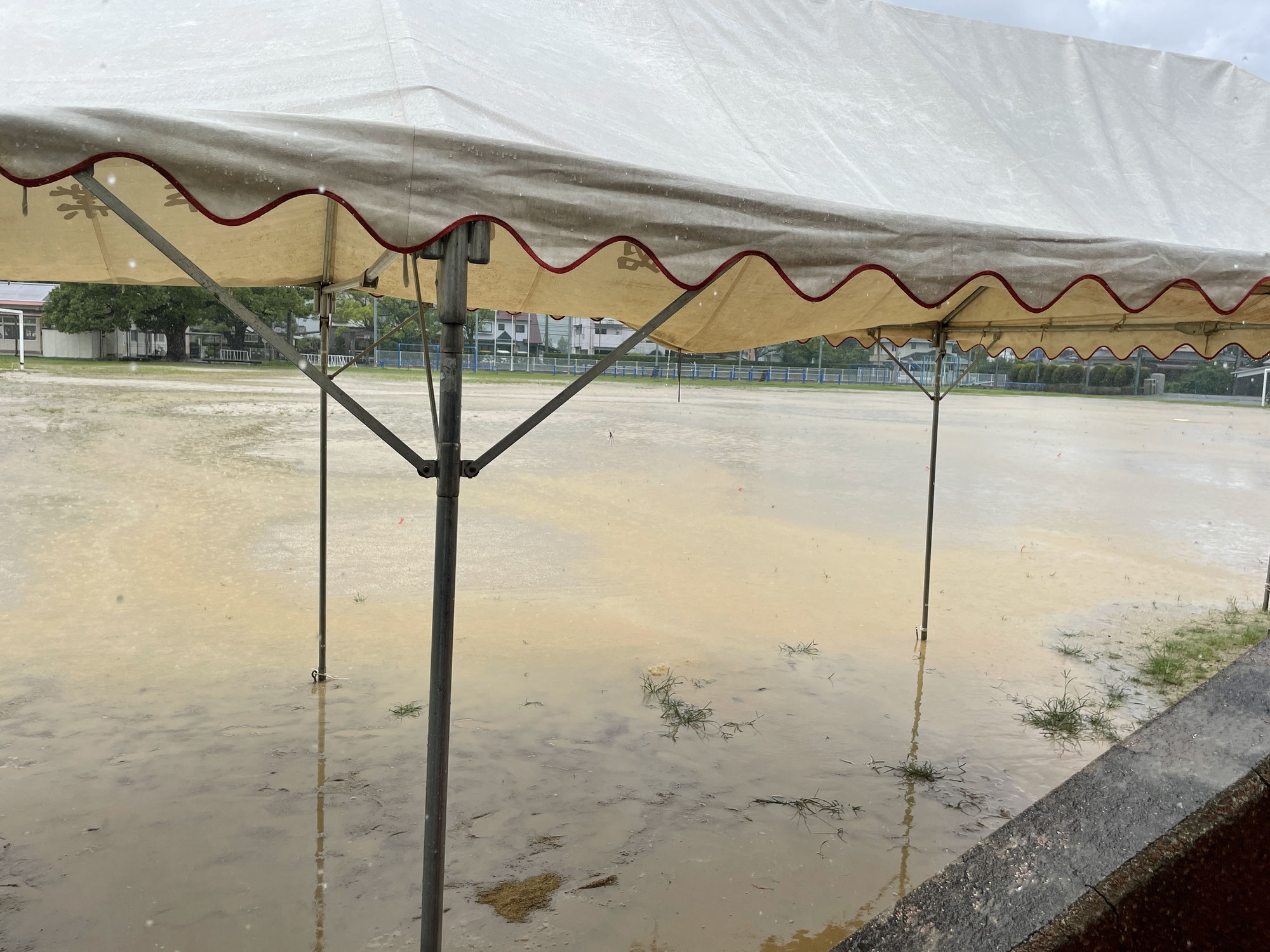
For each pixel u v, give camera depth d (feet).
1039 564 32.35
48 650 19.94
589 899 11.20
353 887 11.24
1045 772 15.67
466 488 41.98
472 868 11.83
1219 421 112.16
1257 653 4.99
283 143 6.84
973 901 4.13
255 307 159.02
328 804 13.43
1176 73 15.71
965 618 25.39
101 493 37.29
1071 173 12.21
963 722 17.84
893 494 46.29
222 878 11.34
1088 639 23.77
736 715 17.78
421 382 116.16
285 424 62.18
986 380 231.30
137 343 168.25
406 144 7.11
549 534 33.53
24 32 9.24
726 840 12.83
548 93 9.50
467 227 7.45
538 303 17.15
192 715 16.69
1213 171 13.41
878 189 10.00
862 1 14.40
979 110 12.81
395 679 18.95
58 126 6.52
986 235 9.27
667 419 81.41
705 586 27.66
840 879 11.89
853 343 249.55
